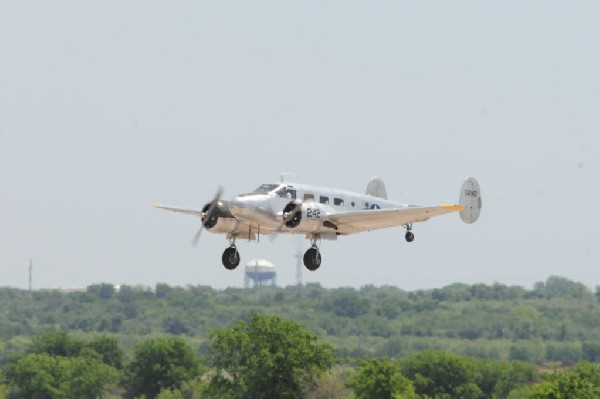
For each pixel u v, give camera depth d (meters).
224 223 136.38
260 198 137.12
